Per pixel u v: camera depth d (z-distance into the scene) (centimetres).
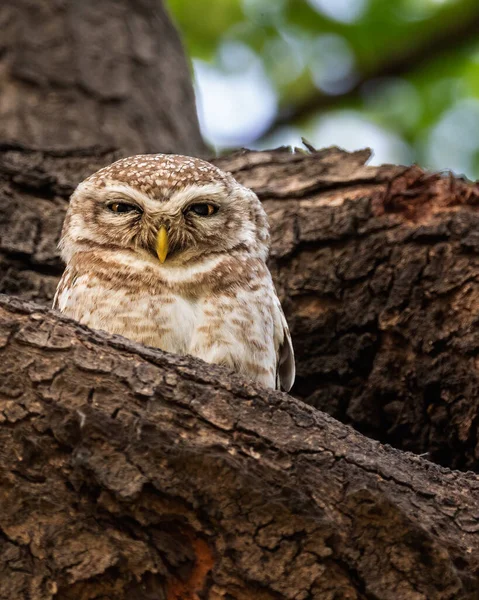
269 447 680
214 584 661
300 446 685
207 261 977
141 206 989
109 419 669
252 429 684
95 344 701
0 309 700
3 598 652
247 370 938
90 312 933
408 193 1080
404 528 662
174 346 920
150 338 917
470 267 1012
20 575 656
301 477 673
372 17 1747
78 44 1512
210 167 1040
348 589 655
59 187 1163
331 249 1084
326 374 1055
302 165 1182
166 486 658
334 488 674
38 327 696
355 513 666
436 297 1013
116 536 663
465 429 981
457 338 993
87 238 997
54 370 680
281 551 657
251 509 660
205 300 941
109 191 1000
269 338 962
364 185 1124
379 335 1035
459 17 1730
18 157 1187
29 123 1398
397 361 1023
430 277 1021
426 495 695
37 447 667
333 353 1055
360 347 1040
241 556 657
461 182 1089
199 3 1791
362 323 1038
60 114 1423
